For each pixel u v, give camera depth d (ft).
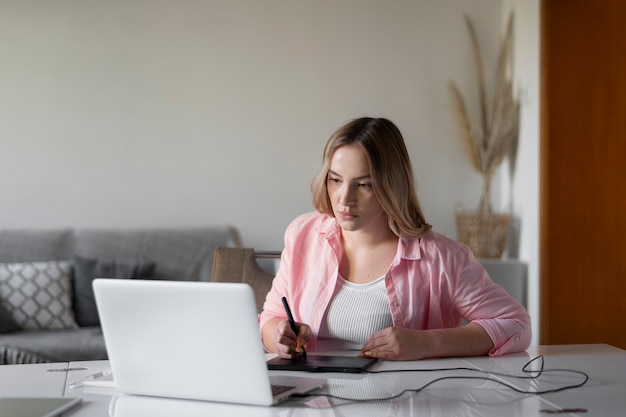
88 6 15.34
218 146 15.67
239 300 4.32
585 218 14.19
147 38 15.49
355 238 6.59
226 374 4.46
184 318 4.49
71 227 15.15
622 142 14.19
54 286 13.64
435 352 5.85
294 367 5.46
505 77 15.37
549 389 4.77
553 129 14.15
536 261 14.40
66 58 15.30
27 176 15.21
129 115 15.47
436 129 15.96
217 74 15.65
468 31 15.96
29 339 12.46
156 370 4.66
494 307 6.35
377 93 15.88
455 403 4.41
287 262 6.86
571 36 14.14
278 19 15.72
